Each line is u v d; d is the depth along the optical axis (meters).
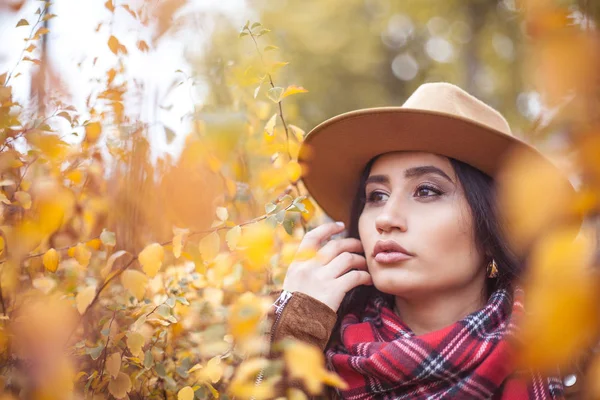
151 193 1.41
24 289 1.28
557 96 0.46
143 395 1.36
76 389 1.23
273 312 1.38
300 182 1.79
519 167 0.49
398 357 1.31
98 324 1.28
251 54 1.43
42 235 1.17
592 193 0.45
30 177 1.29
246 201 1.64
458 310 1.44
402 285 1.38
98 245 1.26
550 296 0.42
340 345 1.52
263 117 1.64
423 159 1.43
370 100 10.64
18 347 1.02
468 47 8.09
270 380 0.98
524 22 0.47
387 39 10.80
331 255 1.52
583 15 0.47
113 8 1.32
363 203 1.59
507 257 1.38
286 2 9.80
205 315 1.45
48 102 1.31
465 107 1.50
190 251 1.20
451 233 1.38
